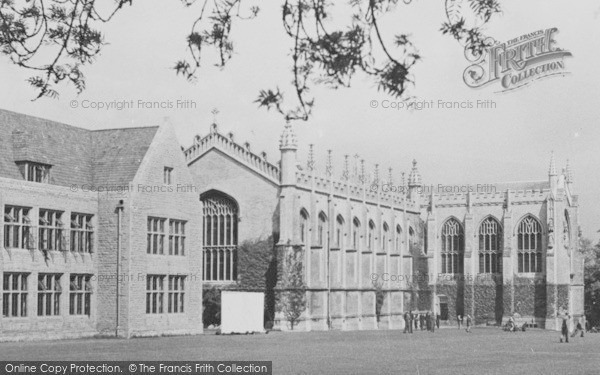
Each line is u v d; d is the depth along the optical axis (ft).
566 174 405.80
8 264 182.70
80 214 206.18
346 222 323.78
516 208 384.68
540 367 123.95
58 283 197.77
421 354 153.79
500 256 387.75
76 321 201.98
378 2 34.68
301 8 35.45
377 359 136.56
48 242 195.31
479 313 386.73
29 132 210.38
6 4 37.58
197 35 38.55
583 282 398.01
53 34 38.27
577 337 261.85
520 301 379.55
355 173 342.44
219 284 289.94
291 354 145.28
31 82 39.73
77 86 40.29
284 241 279.69
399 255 372.17
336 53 35.14
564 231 380.58
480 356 150.61
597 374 112.06
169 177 224.33
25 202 188.24
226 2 37.86
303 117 36.47
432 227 396.78
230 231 291.99
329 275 306.96
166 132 223.71
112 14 38.34
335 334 252.42
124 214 207.72
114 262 207.62
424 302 390.01
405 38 35.35
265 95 36.37
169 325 221.87
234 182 290.76
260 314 244.22
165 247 221.46
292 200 282.77
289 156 283.79
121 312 206.18
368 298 334.65
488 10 36.19
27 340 186.39
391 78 35.22
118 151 221.25
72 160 215.92
